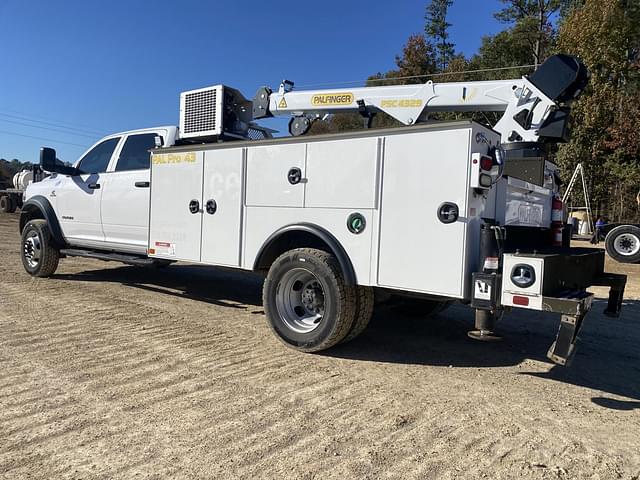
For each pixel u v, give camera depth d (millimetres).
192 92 6180
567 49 27609
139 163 6562
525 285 3475
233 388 3664
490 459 2752
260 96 6461
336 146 4367
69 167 7352
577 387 3990
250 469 2568
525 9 39062
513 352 4918
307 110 6266
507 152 5113
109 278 8188
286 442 2869
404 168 3967
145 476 2475
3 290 6820
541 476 2594
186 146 5625
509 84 5285
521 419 3312
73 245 7551
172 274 8844
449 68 40438
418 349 4891
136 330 5105
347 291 4336
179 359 4266
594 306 7547
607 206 26359
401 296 5086
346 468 2602
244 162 5066
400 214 3986
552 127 4992
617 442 3025
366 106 5949
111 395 3459
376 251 4129
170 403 3359
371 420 3199
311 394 3600
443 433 3055
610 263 13328
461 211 3684
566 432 3141
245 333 5141
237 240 5160
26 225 8000
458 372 4250
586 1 27969
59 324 5207
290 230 4629
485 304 3604
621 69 26828
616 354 5000
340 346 4879
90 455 2664
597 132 26141
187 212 5645
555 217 5316
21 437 2832
